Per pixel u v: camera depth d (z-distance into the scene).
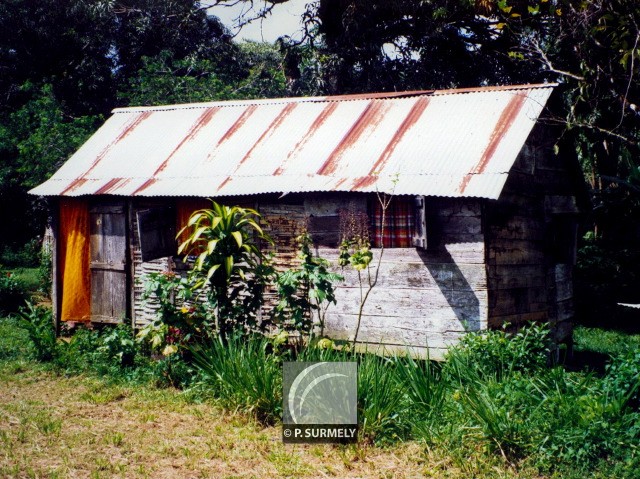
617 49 10.88
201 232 8.75
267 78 26.31
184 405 8.15
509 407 6.77
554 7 11.34
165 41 29.56
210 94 21.81
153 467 6.23
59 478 5.84
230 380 7.81
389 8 18.83
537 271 10.89
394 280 9.69
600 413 6.56
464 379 7.66
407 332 9.55
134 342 9.69
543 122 10.91
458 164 9.50
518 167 10.34
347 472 6.21
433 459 6.43
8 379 9.26
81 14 28.94
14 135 24.58
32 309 10.75
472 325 9.16
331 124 11.48
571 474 6.01
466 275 9.22
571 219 12.17
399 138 10.51
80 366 9.76
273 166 10.88
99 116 22.41
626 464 6.11
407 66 20.30
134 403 8.21
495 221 9.49
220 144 11.98
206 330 9.09
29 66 30.59
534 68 18.16
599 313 15.79
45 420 7.45
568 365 11.61
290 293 8.69
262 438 7.01
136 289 11.96
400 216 9.83
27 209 26.73
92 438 6.91
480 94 10.94
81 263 12.45
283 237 10.57
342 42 19.66
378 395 7.04
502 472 6.11
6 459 6.26
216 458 6.50
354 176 9.96
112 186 11.77
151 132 13.09
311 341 8.47
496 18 17.64
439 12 17.78
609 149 17.89
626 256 17.14
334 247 10.14
